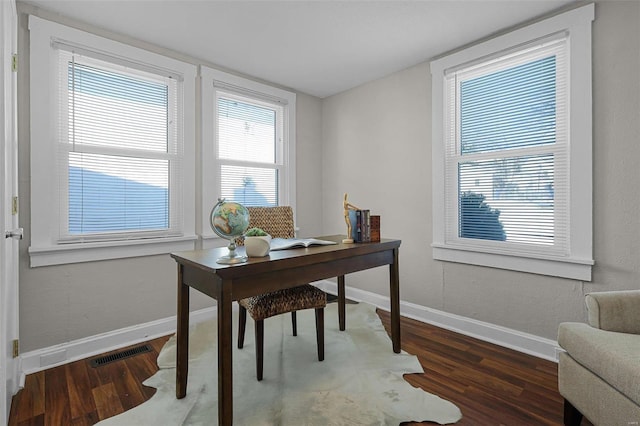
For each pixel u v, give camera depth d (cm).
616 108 184
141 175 251
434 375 191
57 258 208
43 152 203
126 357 215
